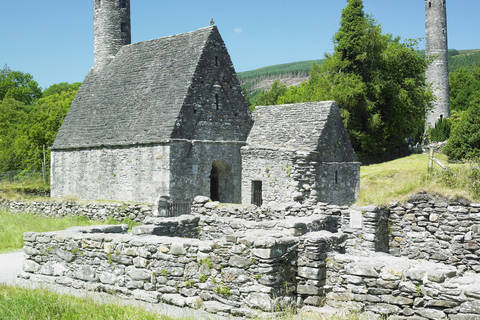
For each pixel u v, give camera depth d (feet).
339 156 87.97
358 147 163.73
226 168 91.86
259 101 350.23
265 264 29.17
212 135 89.25
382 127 162.61
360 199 52.42
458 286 25.16
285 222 36.86
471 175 49.26
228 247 30.86
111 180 93.30
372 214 47.29
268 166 84.28
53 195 108.37
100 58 115.96
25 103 292.20
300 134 85.30
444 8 249.14
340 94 148.46
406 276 26.99
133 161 88.63
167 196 77.56
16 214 85.25
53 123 172.96
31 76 309.22
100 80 112.57
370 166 148.05
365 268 28.43
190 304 31.55
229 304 30.30
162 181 82.58
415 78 174.19
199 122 87.51
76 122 108.17
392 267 27.61
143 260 34.50
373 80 156.56
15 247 56.44
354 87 150.20
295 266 30.99
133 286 34.73
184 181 83.76
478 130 140.77
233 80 95.76
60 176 106.73
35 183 131.03
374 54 158.40
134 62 106.93
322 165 81.92
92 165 97.86
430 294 25.98
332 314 27.94
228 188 91.50
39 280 39.19
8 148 204.23
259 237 30.30
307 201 79.46
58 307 28.81
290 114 91.30
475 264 43.93
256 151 86.48
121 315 28.04
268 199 83.61
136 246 34.96
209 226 49.39
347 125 153.17
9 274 41.88
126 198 89.81
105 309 29.19
